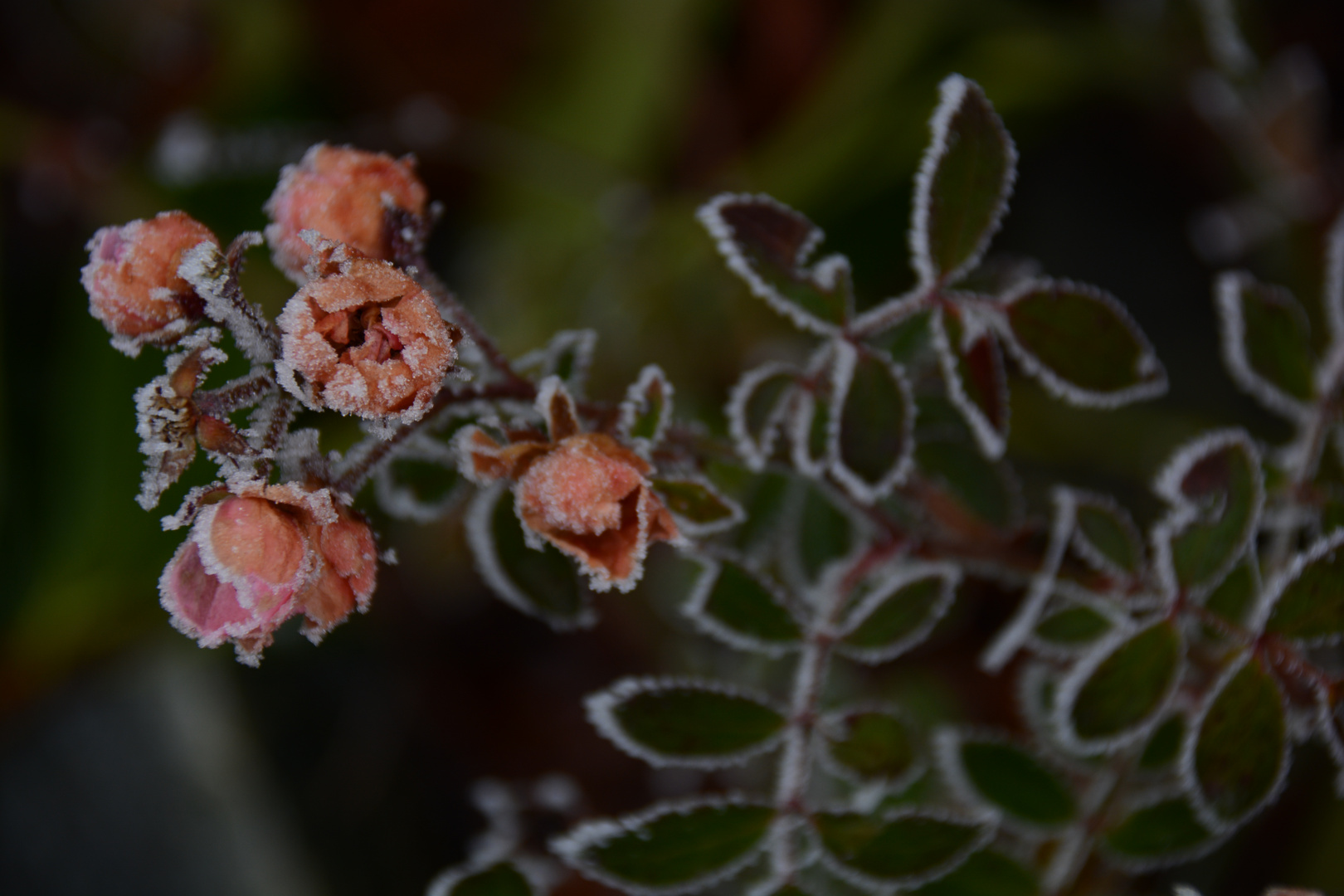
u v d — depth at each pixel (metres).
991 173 0.65
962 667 0.74
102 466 0.75
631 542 0.61
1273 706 0.65
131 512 0.74
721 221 0.64
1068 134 0.80
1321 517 0.68
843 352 0.65
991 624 0.74
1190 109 0.77
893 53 0.77
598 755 0.76
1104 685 0.65
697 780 0.75
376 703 0.76
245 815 0.74
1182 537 0.65
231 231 0.76
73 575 0.74
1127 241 0.78
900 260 0.77
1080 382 0.65
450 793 0.76
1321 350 0.74
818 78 0.79
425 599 0.77
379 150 0.78
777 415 0.66
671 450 0.65
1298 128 0.75
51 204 0.79
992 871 0.66
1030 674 0.69
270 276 0.75
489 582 0.66
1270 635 0.65
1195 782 0.64
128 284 0.62
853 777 0.66
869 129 0.76
